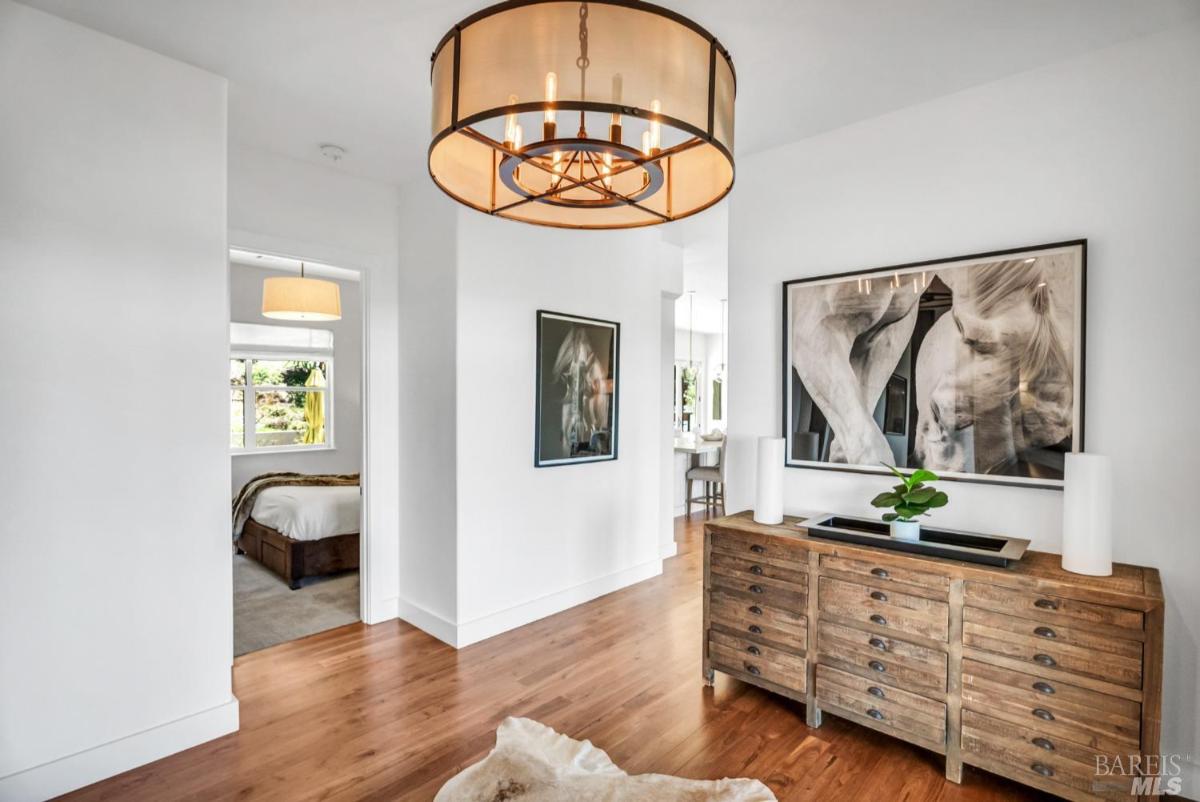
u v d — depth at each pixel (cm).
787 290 301
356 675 289
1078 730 186
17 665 196
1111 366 219
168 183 228
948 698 210
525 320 356
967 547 222
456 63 134
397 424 367
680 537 586
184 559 231
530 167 199
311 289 498
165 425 227
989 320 243
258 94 257
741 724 246
